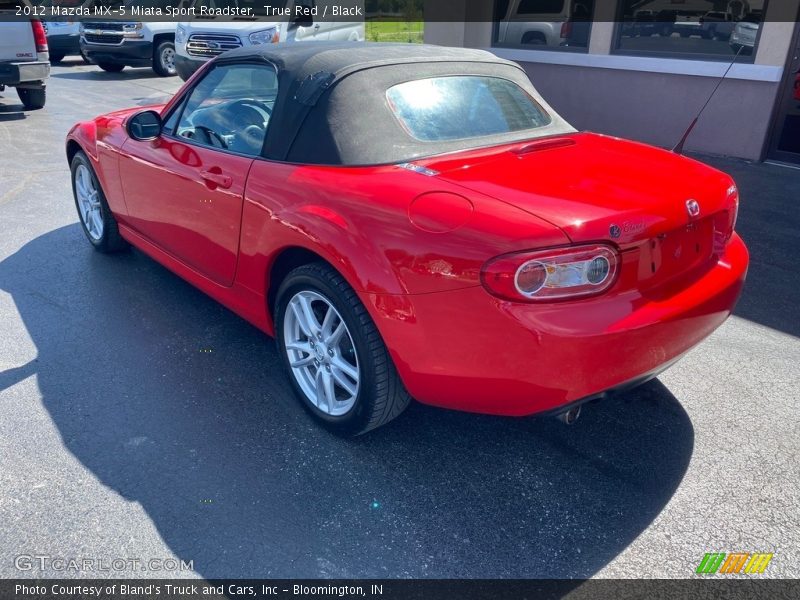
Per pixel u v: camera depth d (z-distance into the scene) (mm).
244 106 3248
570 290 2211
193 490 2596
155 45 14156
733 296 2727
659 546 2350
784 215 5906
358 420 2752
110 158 4203
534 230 2182
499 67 3404
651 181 2617
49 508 2494
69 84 13055
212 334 3795
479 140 2975
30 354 3549
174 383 3312
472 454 2826
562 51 9328
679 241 2504
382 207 2469
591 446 2881
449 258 2275
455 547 2346
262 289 3109
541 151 2898
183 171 3457
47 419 3012
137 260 4820
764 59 7383
